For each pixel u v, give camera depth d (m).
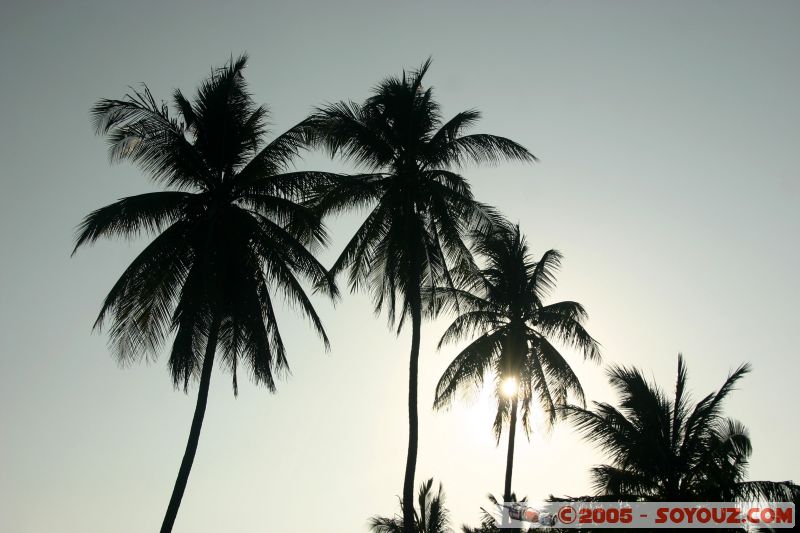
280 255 30.95
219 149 31.80
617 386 35.16
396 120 34.84
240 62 32.78
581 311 41.56
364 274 34.69
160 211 29.97
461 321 41.81
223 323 32.16
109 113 29.94
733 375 34.22
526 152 34.12
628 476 33.19
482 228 34.38
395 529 42.59
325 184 31.61
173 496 28.78
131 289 29.16
